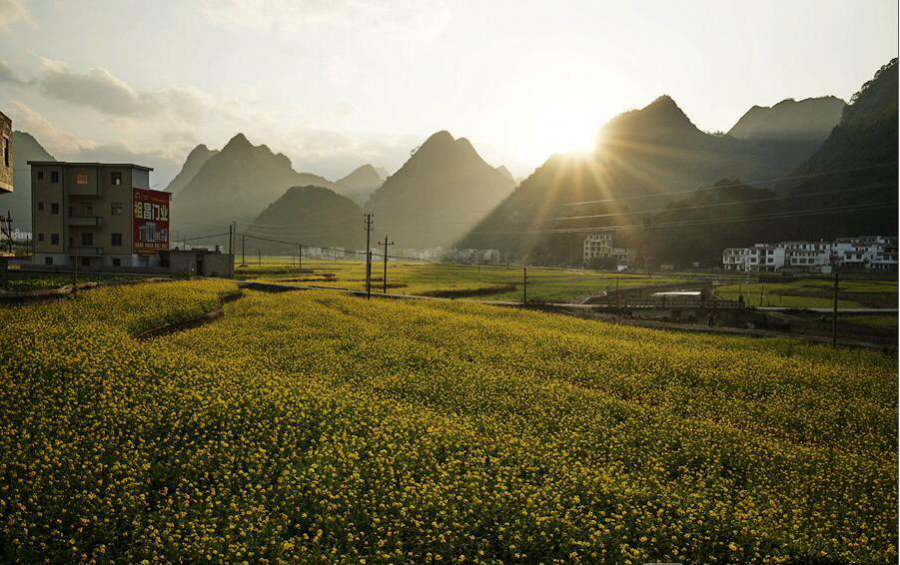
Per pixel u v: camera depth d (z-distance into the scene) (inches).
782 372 1291.8
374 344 1376.7
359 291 2728.8
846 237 5556.1
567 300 3238.2
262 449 659.4
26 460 576.4
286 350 1256.2
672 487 683.4
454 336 1569.9
